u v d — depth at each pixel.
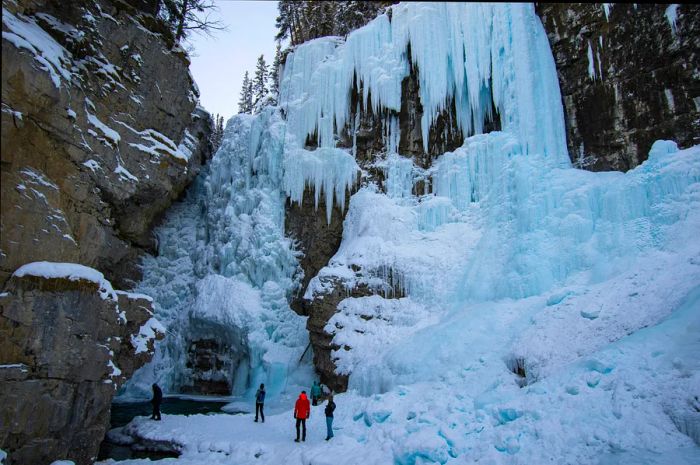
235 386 21.88
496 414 9.22
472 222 18.83
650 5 16.02
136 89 12.84
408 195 21.38
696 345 7.93
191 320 23.27
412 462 8.75
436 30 21.22
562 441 7.66
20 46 8.20
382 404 11.91
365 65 22.78
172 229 28.22
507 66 18.52
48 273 8.69
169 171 13.50
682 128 14.95
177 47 14.56
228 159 27.59
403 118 22.50
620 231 13.64
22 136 8.60
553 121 17.33
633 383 7.91
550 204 15.45
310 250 23.25
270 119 25.53
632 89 16.23
